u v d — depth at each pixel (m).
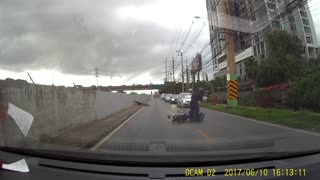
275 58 29.45
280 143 7.29
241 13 23.77
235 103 26.17
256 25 22.98
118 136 10.39
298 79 23.17
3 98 7.60
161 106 36.12
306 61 32.88
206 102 45.62
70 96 13.01
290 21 38.62
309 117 15.21
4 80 7.90
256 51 43.38
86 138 9.30
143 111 26.64
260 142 7.38
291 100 22.80
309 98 20.41
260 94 28.55
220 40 27.62
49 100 10.59
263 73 29.92
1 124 7.35
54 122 10.96
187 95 30.83
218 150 5.68
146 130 11.80
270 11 21.45
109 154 4.81
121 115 21.73
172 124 14.12
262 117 17.05
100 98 19.30
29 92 9.05
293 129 11.86
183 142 7.54
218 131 11.13
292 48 29.34
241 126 13.02
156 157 4.64
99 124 14.89
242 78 54.91
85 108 15.54
